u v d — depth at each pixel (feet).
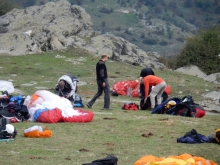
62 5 419.13
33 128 115.65
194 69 387.14
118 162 94.94
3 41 355.97
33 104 141.49
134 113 167.02
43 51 365.61
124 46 392.27
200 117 164.35
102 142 113.29
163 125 139.64
